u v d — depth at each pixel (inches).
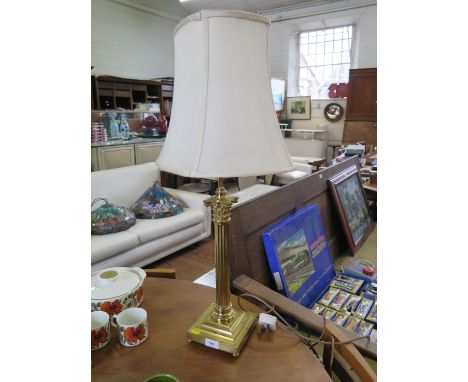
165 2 215.5
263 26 26.4
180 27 26.5
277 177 153.6
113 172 100.5
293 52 222.5
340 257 70.9
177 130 27.5
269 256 46.9
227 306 30.8
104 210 89.2
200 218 107.0
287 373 26.7
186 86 26.8
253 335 31.1
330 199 73.7
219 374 26.5
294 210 58.6
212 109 25.3
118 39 195.3
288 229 52.1
